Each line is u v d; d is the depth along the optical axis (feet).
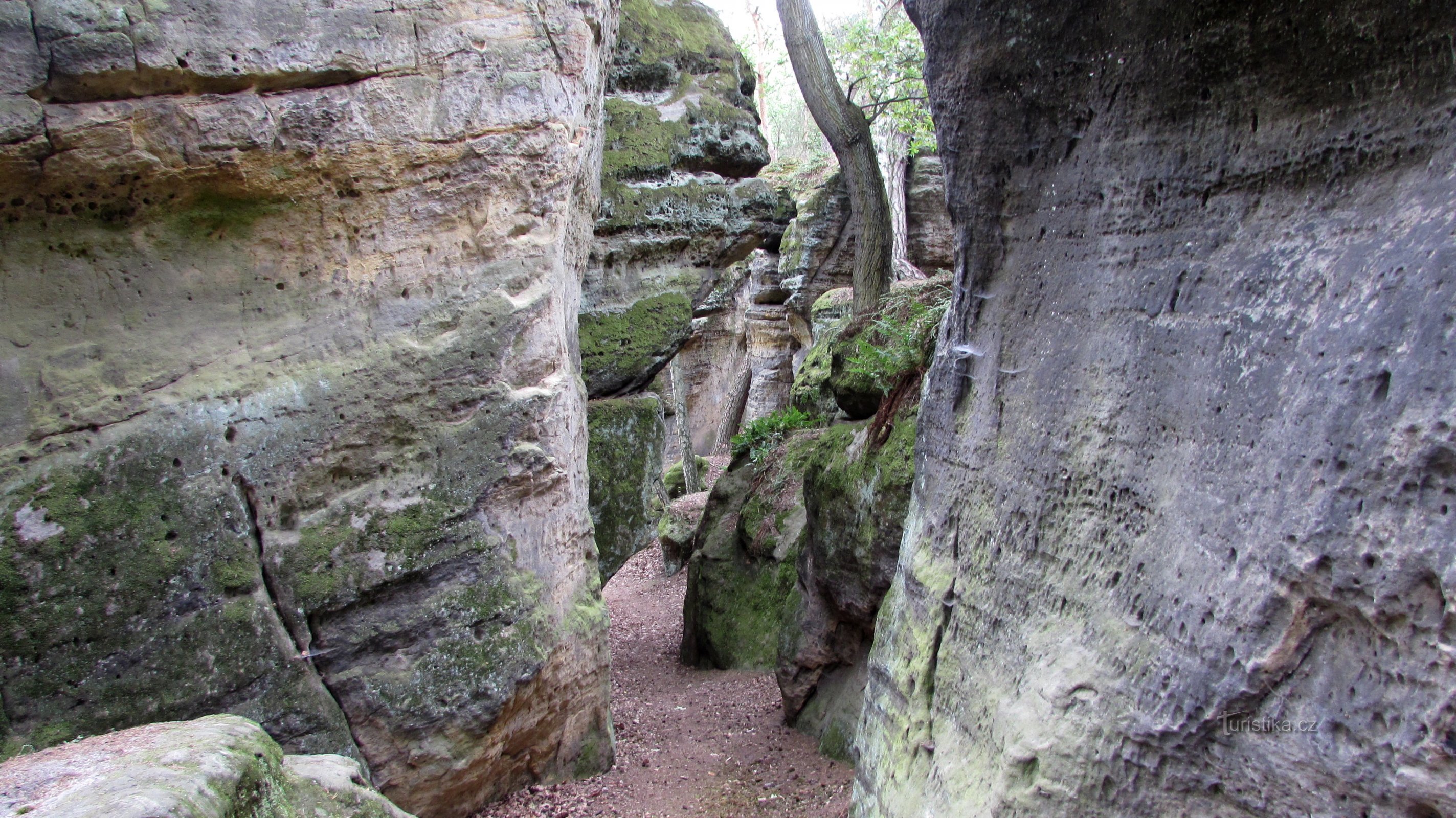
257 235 13.91
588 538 18.02
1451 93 5.91
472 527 15.38
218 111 13.05
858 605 17.47
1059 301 9.62
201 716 13.06
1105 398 8.74
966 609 10.39
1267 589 6.50
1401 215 6.15
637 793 16.89
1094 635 8.21
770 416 29.14
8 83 11.82
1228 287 7.45
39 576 12.19
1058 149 9.61
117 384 12.96
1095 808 7.79
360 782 11.01
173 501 13.15
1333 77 6.66
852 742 17.13
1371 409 5.96
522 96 15.48
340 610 14.30
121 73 12.35
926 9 10.66
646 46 24.93
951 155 10.91
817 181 53.31
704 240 25.31
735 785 16.94
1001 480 10.14
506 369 15.79
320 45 13.74
